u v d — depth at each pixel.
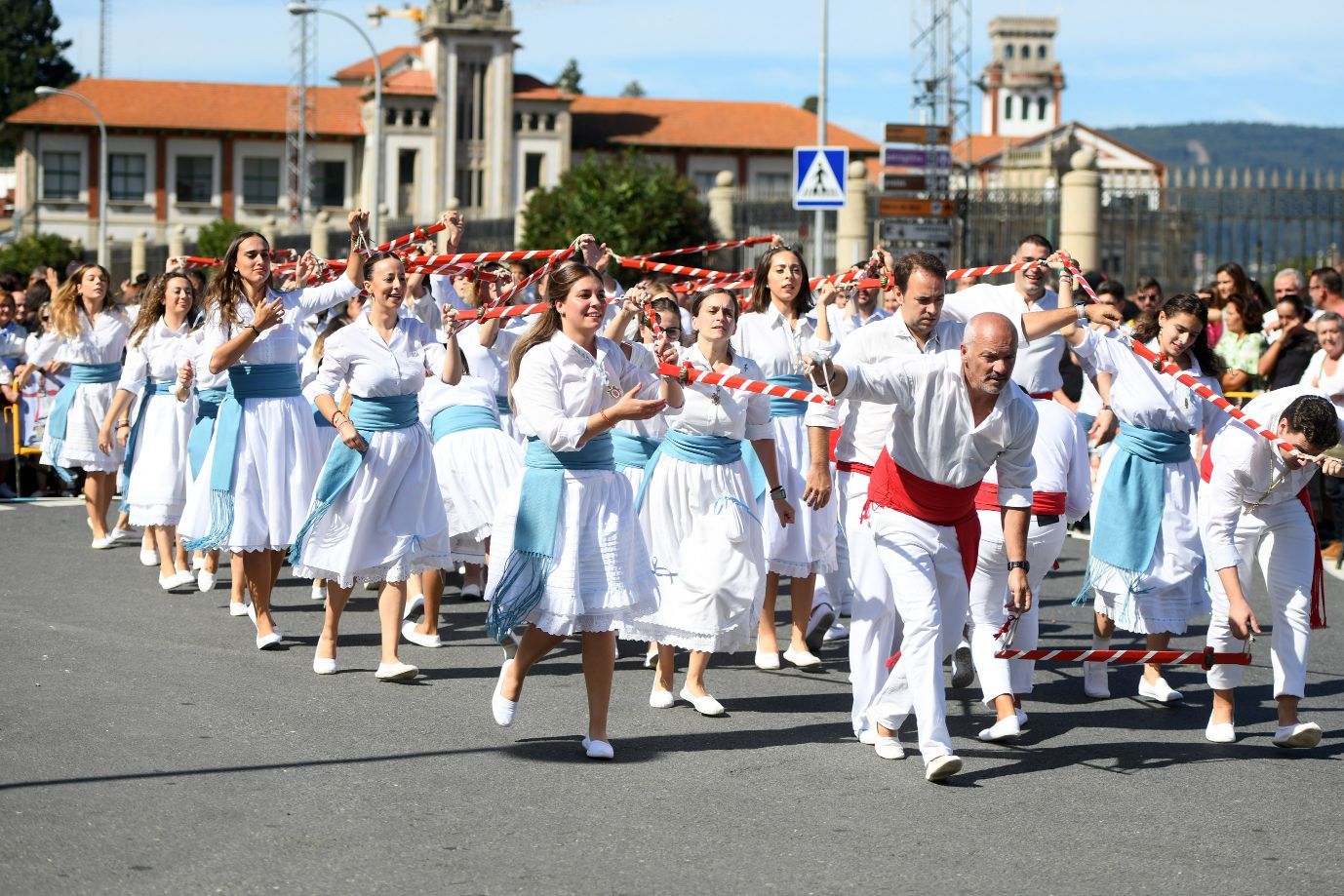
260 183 76.19
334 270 10.82
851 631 7.78
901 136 25.83
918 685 7.06
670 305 8.78
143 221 75.00
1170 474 8.84
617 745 7.56
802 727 8.04
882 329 8.02
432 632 9.85
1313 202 24.14
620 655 9.88
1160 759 7.59
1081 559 14.35
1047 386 8.85
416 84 75.81
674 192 36.16
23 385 17.56
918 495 7.11
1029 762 7.47
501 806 6.47
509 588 7.20
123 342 13.88
